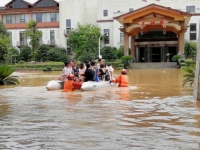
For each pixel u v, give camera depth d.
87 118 7.14
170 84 16.84
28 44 56.34
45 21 56.66
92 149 4.74
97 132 5.79
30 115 7.66
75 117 7.29
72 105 9.25
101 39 52.41
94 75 14.94
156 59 50.22
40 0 56.62
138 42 50.53
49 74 30.75
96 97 11.25
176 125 6.34
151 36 50.03
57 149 4.79
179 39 42.84
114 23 51.91
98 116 7.37
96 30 50.44
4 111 8.33
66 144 5.04
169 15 39.88
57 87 14.35
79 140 5.25
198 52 10.24
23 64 43.69
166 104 9.28
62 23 54.94
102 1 53.19
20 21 57.31
